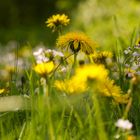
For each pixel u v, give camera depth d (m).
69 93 2.34
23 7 21.98
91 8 12.33
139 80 2.27
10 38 19.00
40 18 21.83
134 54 3.31
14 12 21.91
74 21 12.69
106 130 2.32
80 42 2.87
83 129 2.21
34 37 17.47
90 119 2.21
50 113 2.14
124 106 2.59
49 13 21.70
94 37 11.16
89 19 12.23
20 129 2.47
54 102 2.30
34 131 2.19
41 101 2.27
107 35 11.01
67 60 3.40
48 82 2.28
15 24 21.78
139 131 2.43
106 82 2.34
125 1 11.66
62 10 16.83
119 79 3.05
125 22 10.33
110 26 11.10
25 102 2.46
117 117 2.50
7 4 22.08
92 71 1.91
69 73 2.96
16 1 22.14
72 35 2.87
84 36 2.88
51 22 3.30
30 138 2.20
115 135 2.17
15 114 2.64
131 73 2.97
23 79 3.34
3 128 2.48
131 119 2.58
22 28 20.78
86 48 2.87
